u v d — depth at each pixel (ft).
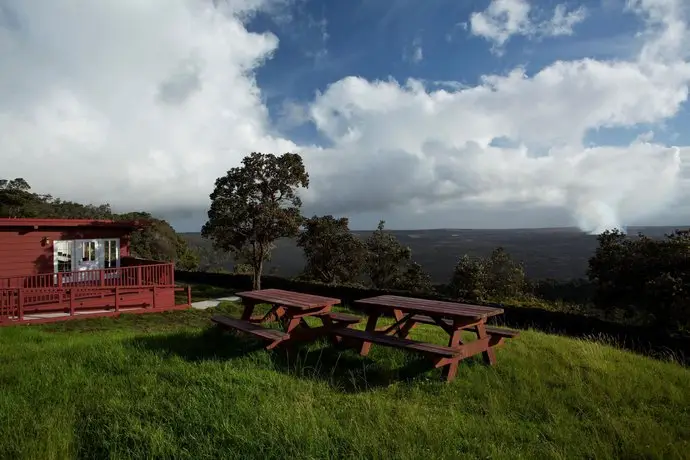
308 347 21.45
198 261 127.54
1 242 45.44
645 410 14.67
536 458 11.12
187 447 11.34
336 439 11.66
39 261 47.60
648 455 11.39
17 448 11.02
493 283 78.18
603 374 18.17
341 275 87.56
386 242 90.94
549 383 17.11
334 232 86.53
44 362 18.85
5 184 111.65
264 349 20.63
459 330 18.75
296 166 69.56
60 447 11.14
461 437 12.20
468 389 16.17
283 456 10.76
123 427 12.22
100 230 52.21
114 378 16.72
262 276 79.61
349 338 20.34
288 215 68.95
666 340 37.47
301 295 24.41
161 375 17.06
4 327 31.73
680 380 18.29
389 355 20.15
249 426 12.19
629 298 48.24
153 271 49.24
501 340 21.97
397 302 21.40
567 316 45.14
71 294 41.52
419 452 11.02
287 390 15.42
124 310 45.62
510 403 14.92
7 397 14.42
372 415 13.26
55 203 127.03
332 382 16.72
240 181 68.64
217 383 15.62
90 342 23.50
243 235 68.95
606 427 12.98
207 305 53.62
